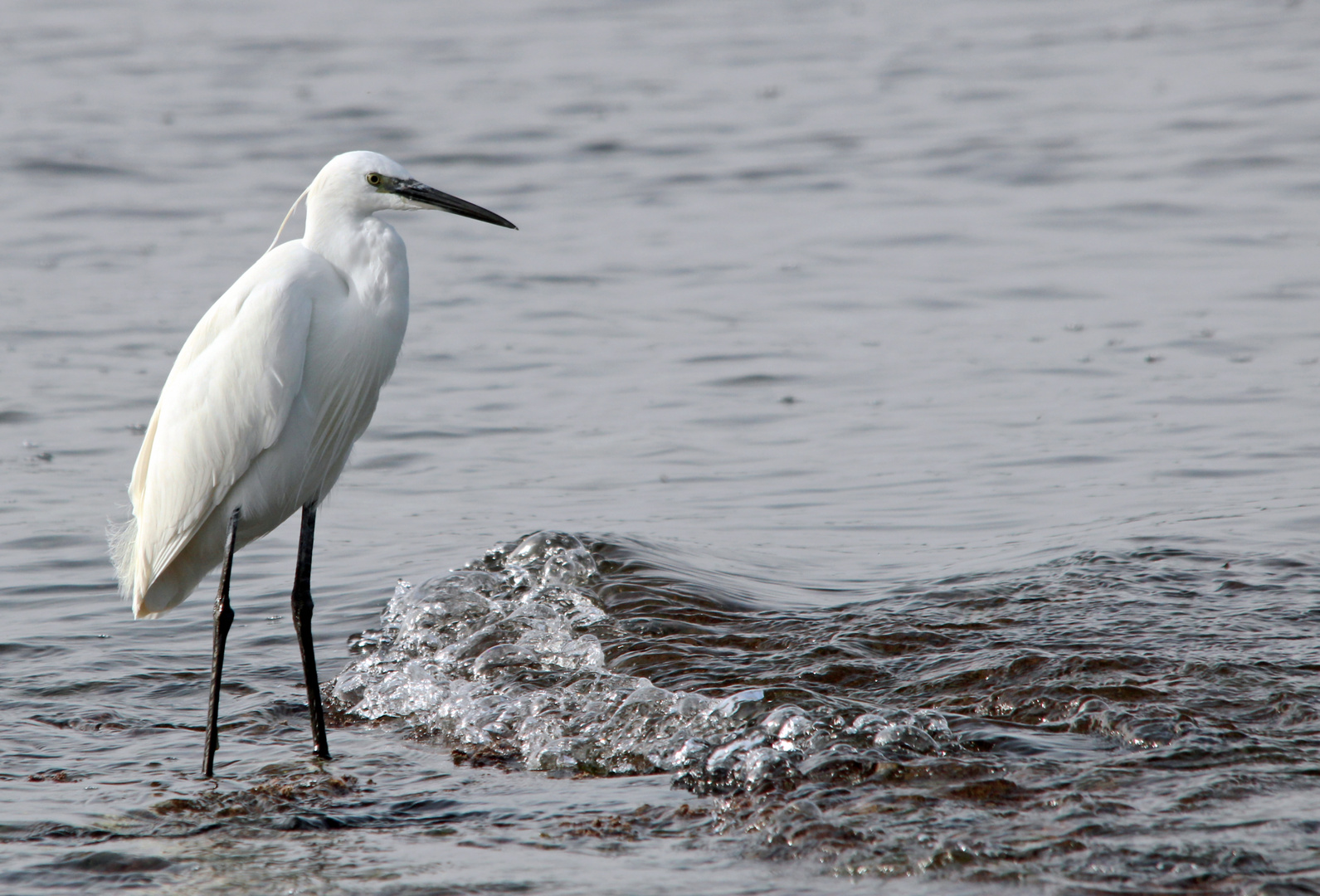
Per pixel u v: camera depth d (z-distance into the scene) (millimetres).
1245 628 8789
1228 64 36438
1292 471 13047
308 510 8594
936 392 16828
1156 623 8945
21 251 23922
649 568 10539
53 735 8070
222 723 8359
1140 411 15594
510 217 26672
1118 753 7105
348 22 44406
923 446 14805
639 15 45500
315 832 6645
